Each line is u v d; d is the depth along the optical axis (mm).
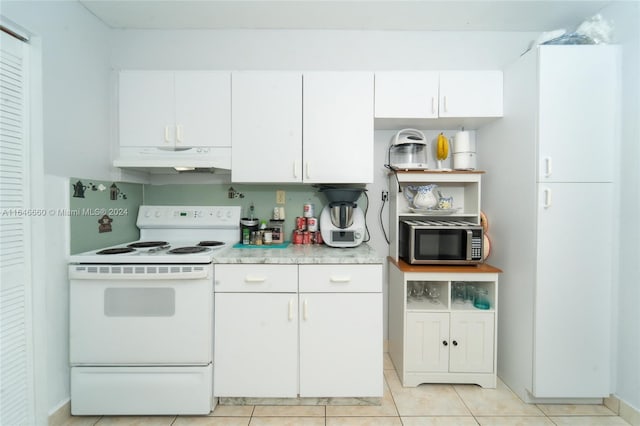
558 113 1549
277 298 1564
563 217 1568
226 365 1562
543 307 1583
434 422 1511
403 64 2076
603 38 1624
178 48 2053
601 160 1557
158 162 1731
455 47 2070
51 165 1426
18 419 1315
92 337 1504
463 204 2141
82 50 1647
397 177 1913
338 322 1568
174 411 1515
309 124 1835
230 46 2066
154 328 1515
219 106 1835
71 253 1527
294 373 1571
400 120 1917
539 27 2002
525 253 1660
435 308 1804
